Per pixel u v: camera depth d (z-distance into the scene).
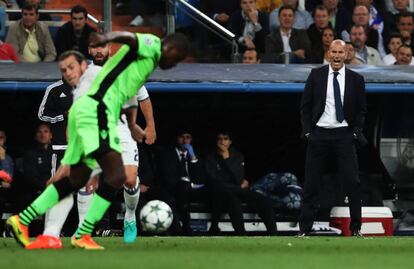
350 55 59.03
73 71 30.73
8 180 31.97
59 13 56.22
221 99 55.22
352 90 45.00
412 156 57.47
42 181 49.81
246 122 57.09
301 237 42.25
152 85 50.94
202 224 52.66
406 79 53.22
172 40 28.92
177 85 51.06
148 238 40.22
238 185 52.16
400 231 55.88
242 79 51.91
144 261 24.38
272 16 59.53
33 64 53.81
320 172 45.34
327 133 45.03
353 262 24.70
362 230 52.16
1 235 50.31
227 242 35.91
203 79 51.53
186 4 56.03
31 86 50.06
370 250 30.58
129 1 56.97
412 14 62.81
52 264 23.22
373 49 60.91
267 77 52.41
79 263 23.61
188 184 52.00
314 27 58.97
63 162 28.59
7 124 55.31
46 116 36.81
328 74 45.16
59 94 36.72
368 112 57.16
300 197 53.12
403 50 60.12
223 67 54.69
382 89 52.69
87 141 27.78
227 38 56.34
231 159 52.25
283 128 57.47
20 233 29.52
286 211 53.28
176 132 56.28
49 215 33.19
